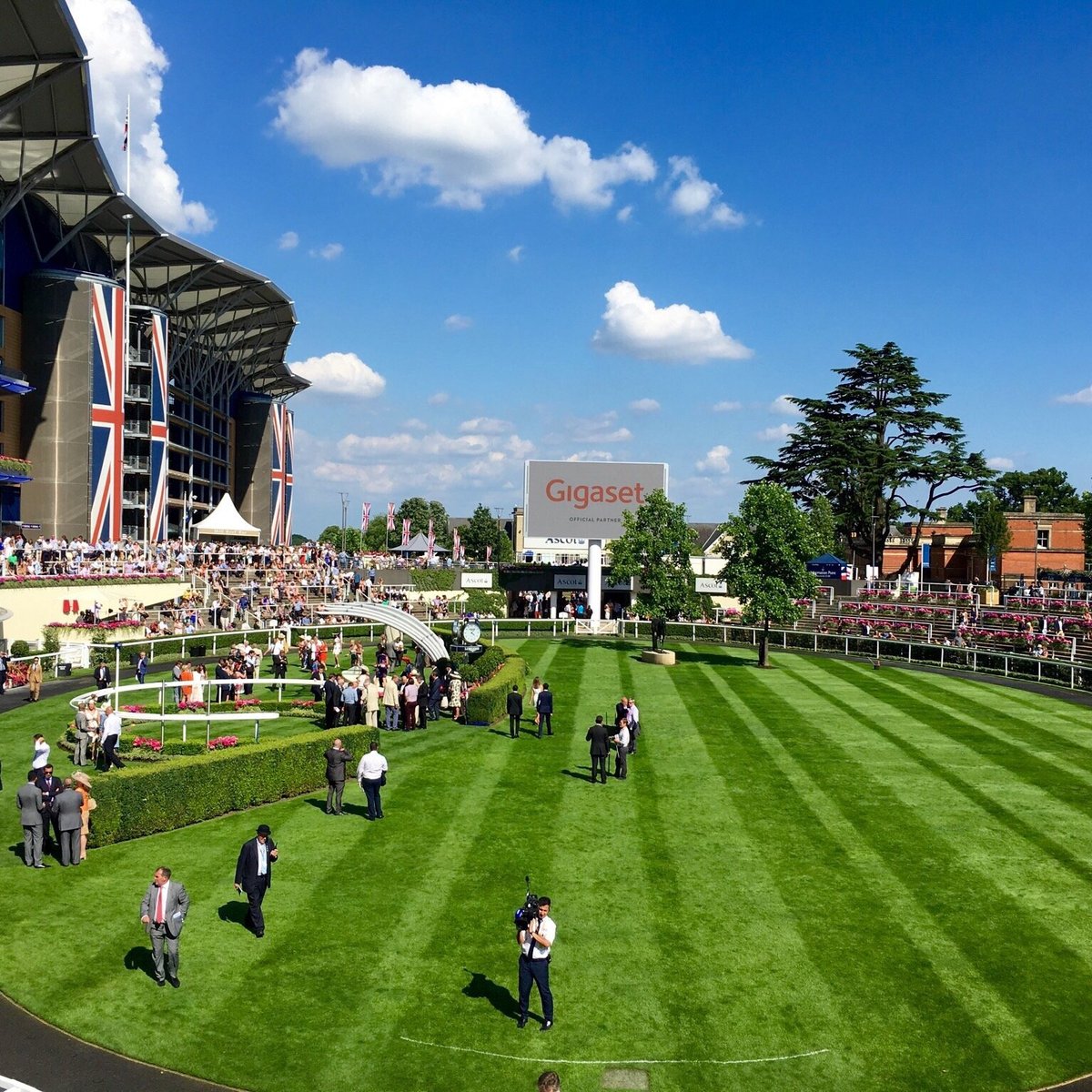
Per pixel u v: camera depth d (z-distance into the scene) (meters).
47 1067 11.60
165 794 20.03
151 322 78.00
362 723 30.95
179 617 51.72
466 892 17.02
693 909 16.50
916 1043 12.59
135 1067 11.66
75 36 47.59
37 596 44.34
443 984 13.83
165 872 13.60
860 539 90.69
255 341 106.38
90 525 65.38
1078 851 19.70
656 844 19.66
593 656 51.12
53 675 39.56
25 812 17.69
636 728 28.55
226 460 111.81
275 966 14.21
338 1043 12.29
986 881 18.02
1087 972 14.56
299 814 21.47
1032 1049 12.49
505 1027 12.73
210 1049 12.07
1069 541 76.19
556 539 69.50
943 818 21.70
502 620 64.50
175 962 13.58
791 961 14.71
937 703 37.00
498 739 29.45
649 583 49.72
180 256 77.94
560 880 17.66
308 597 63.38
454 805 22.14
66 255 70.50
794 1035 12.73
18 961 14.17
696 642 61.06
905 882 17.91
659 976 14.20
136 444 79.88
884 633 57.88
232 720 29.89
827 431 79.31
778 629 63.22
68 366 64.88
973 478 78.00
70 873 17.58
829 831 20.70
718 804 22.52
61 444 64.69
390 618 42.22
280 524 119.31
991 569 75.31
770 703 36.56
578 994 13.64
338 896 16.70
